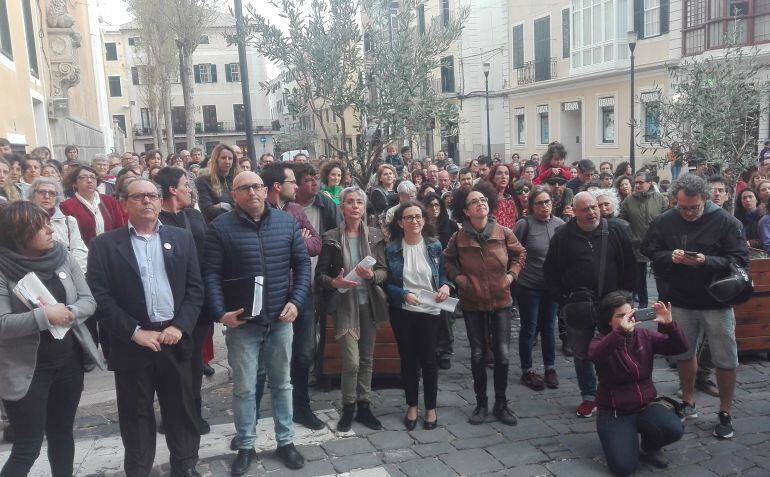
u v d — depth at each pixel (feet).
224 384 20.13
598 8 77.10
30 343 11.67
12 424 11.88
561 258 17.07
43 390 12.00
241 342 13.98
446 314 20.70
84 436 16.62
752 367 20.15
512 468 14.19
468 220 16.88
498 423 16.55
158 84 128.98
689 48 63.36
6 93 38.65
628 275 16.85
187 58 73.92
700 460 14.37
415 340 16.14
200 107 197.88
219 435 16.14
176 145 198.18
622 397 14.16
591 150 83.10
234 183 13.97
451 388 19.19
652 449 14.33
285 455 14.44
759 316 20.16
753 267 19.93
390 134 26.09
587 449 15.05
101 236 12.87
